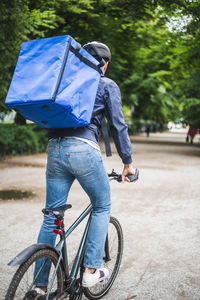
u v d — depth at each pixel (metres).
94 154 2.33
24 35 7.09
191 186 8.23
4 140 13.51
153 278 3.27
